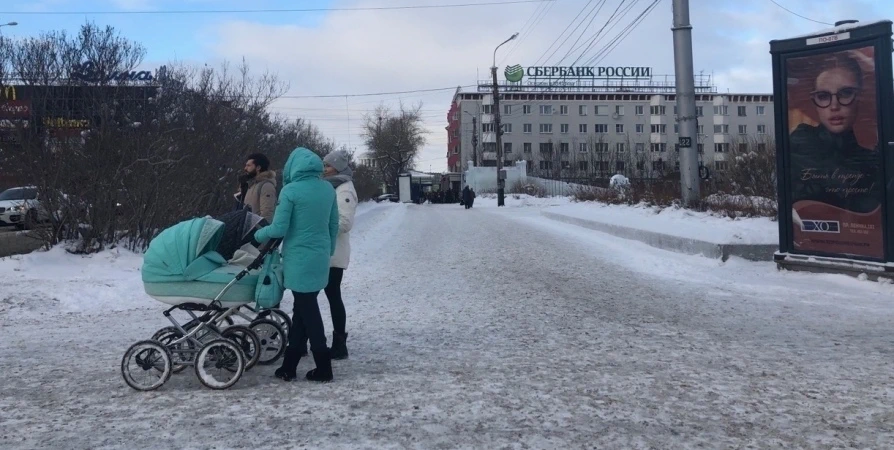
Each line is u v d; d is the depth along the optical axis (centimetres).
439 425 457
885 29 987
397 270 1255
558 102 8200
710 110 8100
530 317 831
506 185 5978
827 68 1062
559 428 453
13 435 440
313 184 545
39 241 1228
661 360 629
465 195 4256
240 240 578
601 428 453
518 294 996
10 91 1192
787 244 1146
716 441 431
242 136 1686
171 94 1460
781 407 495
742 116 8156
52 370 596
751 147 2714
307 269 537
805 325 786
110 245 1232
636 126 8250
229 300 546
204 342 556
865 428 453
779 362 621
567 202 3759
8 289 947
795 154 1119
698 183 1847
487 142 8162
